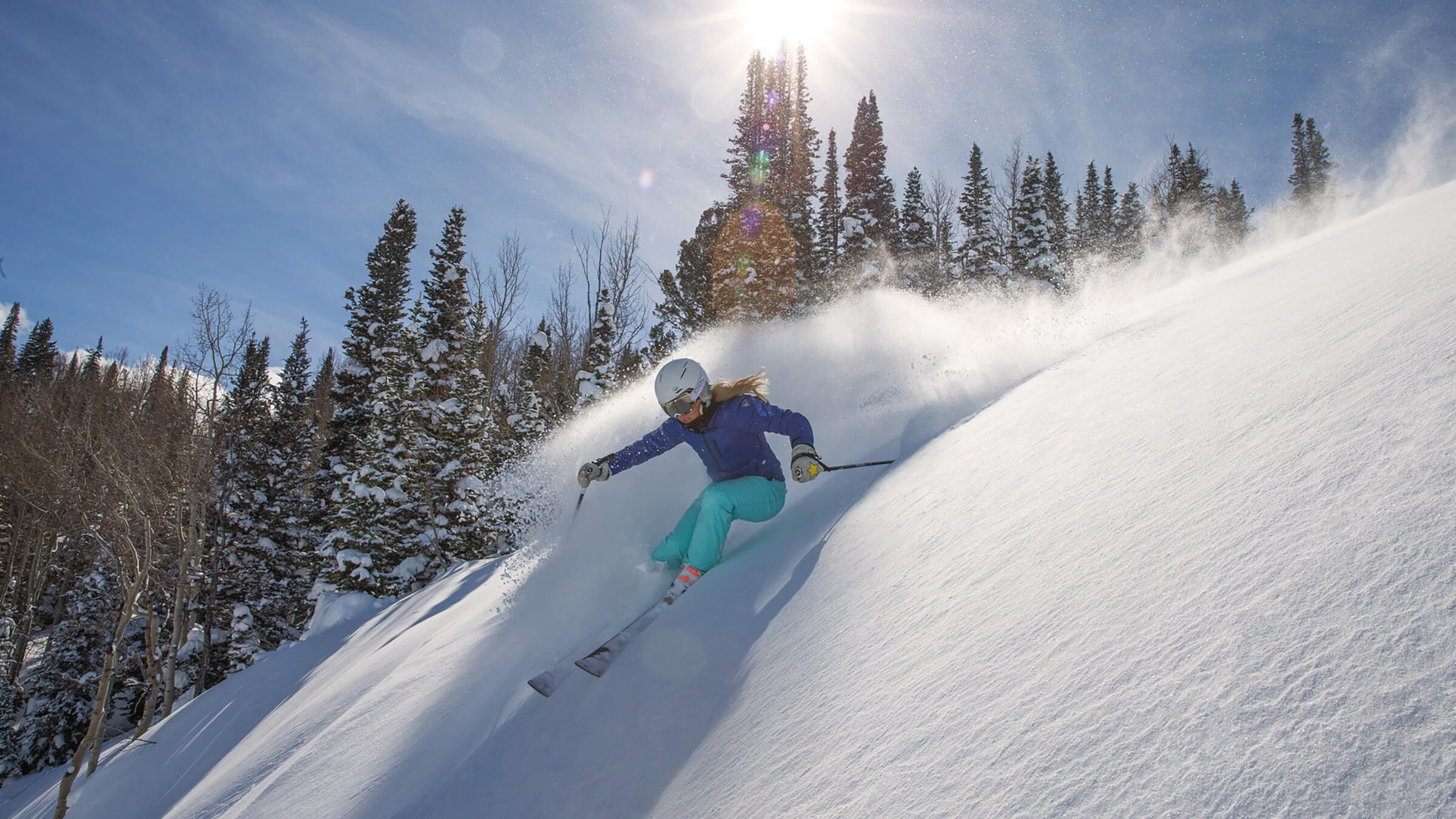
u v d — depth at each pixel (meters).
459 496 19.30
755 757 1.27
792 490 3.96
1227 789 0.63
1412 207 3.26
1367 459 1.00
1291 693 0.69
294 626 25.20
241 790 3.86
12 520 25.94
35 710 21.89
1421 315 1.43
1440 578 0.71
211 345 19.81
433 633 4.89
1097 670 0.90
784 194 26.23
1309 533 0.91
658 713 1.80
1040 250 24.69
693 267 26.12
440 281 22.14
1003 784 0.80
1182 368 2.04
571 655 2.69
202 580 21.70
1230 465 1.25
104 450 17.50
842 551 2.16
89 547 21.67
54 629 22.95
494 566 8.45
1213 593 0.91
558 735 2.04
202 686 20.39
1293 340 1.75
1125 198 37.84
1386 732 0.59
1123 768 0.72
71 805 8.71
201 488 19.34
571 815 1.59
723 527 2.94
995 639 1.13
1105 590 1.08
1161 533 1.15
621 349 25.41
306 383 31.64
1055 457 1.88
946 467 2.42
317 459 30.14
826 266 26.03
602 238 25.95
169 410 19.47
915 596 1.51
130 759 8.95
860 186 30.78
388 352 27.81
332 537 18.97
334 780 2.93
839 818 0.94
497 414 24.30
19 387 23.78
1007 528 1.58
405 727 3.06
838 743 1.13
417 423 19.61
